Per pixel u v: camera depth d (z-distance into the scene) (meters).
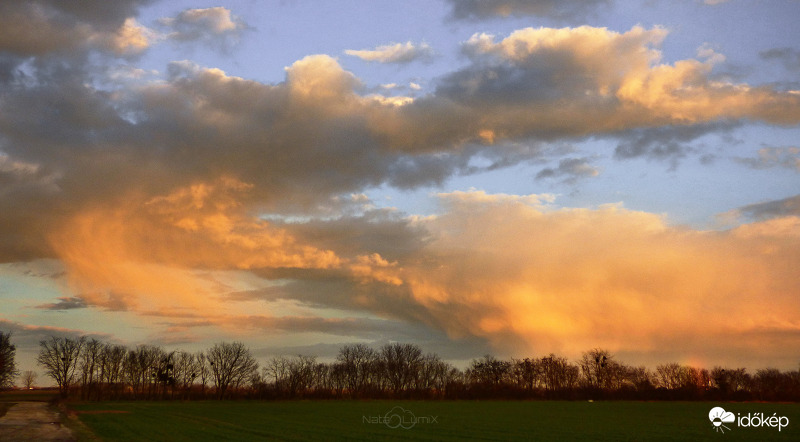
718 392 179.25
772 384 188.50
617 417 105.38
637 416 108.19
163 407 126.69
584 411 123.44
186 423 82.81
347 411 117.94
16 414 99.00
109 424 79.38
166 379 187.50
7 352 177.38
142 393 190.75
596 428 83.19
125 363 199.00
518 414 113.31
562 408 135.00
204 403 151.62
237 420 90.50
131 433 67.19
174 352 199.50
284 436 66.56
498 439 67.56
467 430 78.69
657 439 68.88
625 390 187.38
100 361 196.62
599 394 187.00
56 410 111.56
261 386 194.50
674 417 105.62
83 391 187.88
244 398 188.88
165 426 77.19
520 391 191.75
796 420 99.19
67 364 189.88
